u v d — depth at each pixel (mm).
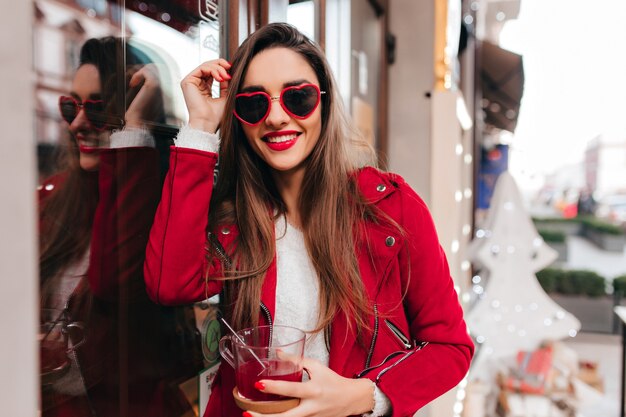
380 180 1067
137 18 959
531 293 3264
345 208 1026
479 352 3268
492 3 5477
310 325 1017
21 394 312
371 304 997
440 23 2861
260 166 1089
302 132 983
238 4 1292
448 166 2518
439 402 2363
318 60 1012
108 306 901
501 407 2908
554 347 3648
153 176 1034
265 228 1033
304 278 1033
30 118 313
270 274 1023
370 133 2578
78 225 821
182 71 1116
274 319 1020
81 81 810
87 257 844
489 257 3324
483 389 2994
